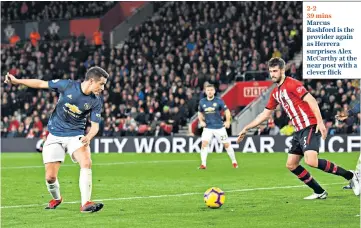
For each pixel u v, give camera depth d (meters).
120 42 47.31
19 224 10.47
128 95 36.31
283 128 32.12
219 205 12.09
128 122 34.31
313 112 12.40
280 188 15.52
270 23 40.06
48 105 37.41
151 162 26.16
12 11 50.75
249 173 20.17
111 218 11.01
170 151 33.25
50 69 42.25
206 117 22.38
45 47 44.59
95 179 18.55
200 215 11.27
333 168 12.95
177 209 12.05
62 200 13.32
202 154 22.39
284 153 30.95
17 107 38.66
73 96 11.29
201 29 42.22
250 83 36.19
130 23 47.72
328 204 12.44
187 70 37.69
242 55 38.00
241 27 40.50
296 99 12.66
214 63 38.09
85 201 11.15
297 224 10.28
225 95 36.09
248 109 33.81
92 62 41.53
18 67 43.75
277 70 12.76
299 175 13.10
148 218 10.98
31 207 12.49
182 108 34.94
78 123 11.65
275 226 10.12
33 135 35.25
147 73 38.81
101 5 48.78
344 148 30.97
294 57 39.03
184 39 42.25
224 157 28.58
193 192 14.99
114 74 39.66
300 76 35.94
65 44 44.38
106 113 35.47
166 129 33.72
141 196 14.22
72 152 11.51
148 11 48.12
